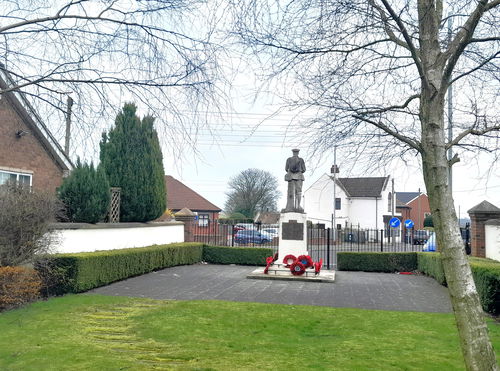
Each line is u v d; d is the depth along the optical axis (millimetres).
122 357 5531
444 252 3354
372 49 4270
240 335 6684
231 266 18078
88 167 12641
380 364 5328
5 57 3658
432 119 3508
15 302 8500
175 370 5031
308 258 14352
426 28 3660
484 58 4492
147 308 8664
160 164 16750
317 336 6734
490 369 3131
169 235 18344
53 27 3568
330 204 41875
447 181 3441
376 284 13164
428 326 7445
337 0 3764
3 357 5484
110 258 11938
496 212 14273
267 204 55812
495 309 8758
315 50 4113
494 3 3377
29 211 8758
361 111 4328
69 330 6836
